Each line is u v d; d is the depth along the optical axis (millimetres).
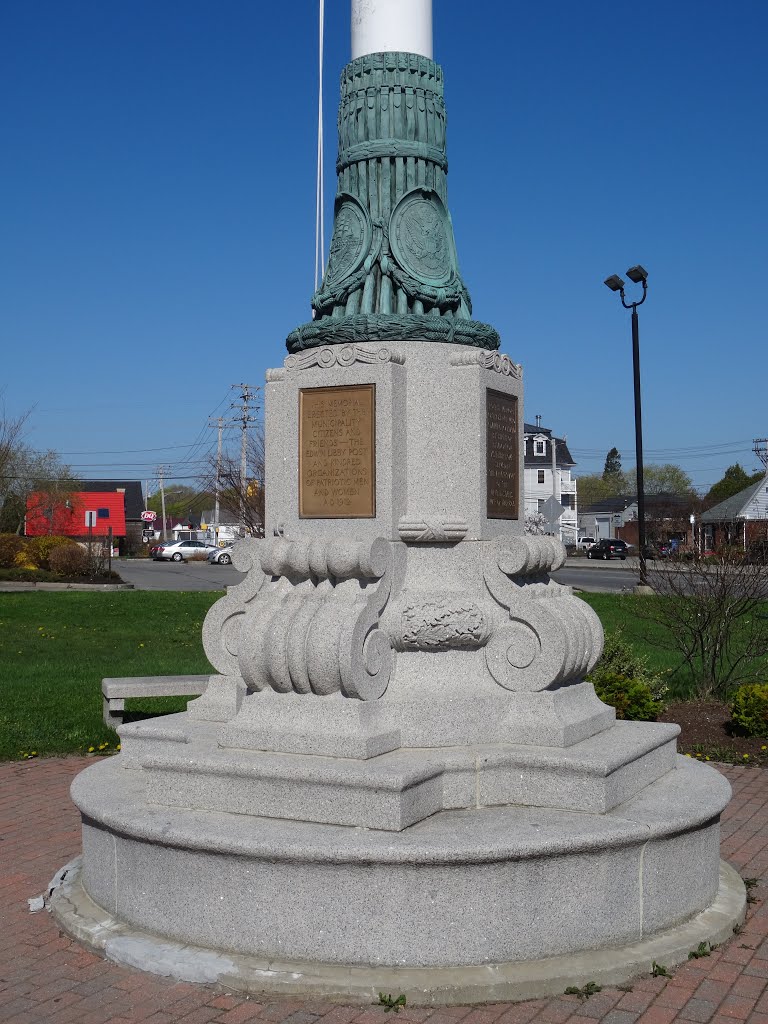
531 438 75875
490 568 6402
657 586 14203
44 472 62719
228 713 7051
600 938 5164
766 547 12734
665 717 11461
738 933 5617
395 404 6527
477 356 6652
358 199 7262
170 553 56469
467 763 5715
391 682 6156
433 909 4902
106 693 10922
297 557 6180
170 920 5273
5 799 8602
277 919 5004
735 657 13852
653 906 5379
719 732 10883
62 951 5367
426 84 7379
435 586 6410
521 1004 4758
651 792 6062
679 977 5047
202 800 5625
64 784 9109
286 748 5777
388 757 5684
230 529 74188
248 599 7270
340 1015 4625
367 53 7484
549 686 6234
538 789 5750
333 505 6629
